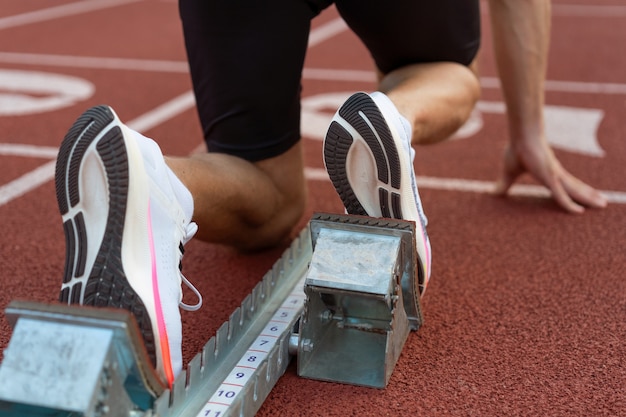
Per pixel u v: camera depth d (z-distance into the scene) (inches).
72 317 50.9
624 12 333.7
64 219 59.0
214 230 82.9
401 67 91.6
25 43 249.3
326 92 193.9
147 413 55.2
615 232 107.9
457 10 86.4
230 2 80.0
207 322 82.0
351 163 69.2
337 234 67.7
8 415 54.0
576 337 78.5
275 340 72.6
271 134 88.1
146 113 172.6
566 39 269.3
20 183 128.0
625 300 87.0
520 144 113.7
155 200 58.6
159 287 58.4
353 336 74.0
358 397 67.2
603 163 138.8
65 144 57.3
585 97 187.5
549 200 122.0
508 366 72.8
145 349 53.2
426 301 86.5
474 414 65.1
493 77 213.9
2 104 176.9
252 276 93.7
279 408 65.5
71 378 49.6
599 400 67.4
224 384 64.9
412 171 72.8
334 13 333.1
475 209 118.0
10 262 97.3
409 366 72.2
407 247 67.3
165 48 247.1
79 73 209.9
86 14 308.5
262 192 86.3
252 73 82.9
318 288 65.7
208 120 87.7
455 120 86.7
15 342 51.1
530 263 97.4
